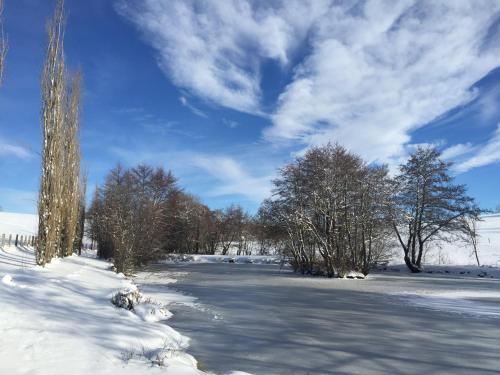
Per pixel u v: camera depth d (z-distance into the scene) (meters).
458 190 42.72
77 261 24.53
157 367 6.53
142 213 31.89
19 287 10.19
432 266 44.41
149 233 31.78
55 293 10.79
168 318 12.55
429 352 9.43
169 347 8.34
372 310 15.21
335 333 11.18
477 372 8.11
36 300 9.45
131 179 52.75
